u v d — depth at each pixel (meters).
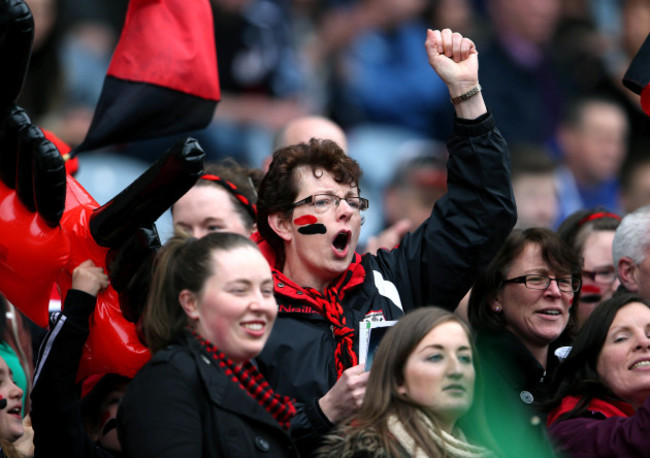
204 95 14.87
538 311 14.70
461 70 14.04
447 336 12.03
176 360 11.34
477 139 13.90
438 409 11.91
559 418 13.90
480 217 13.86
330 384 13.05
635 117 30.62
